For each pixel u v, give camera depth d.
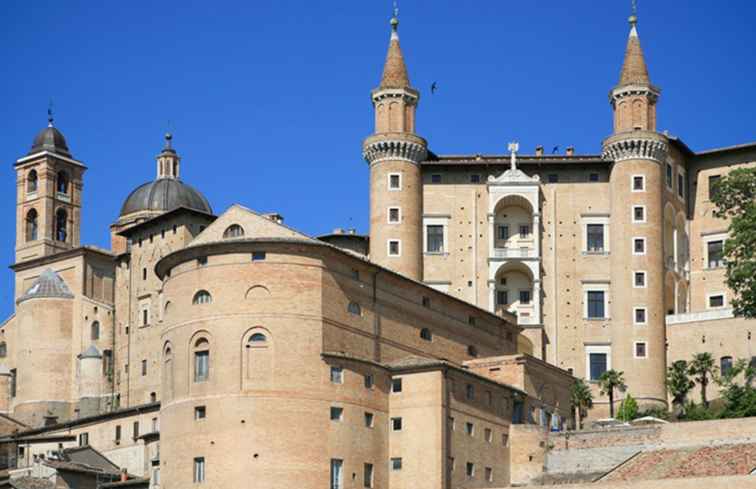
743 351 150.50
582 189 158.38
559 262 157.00
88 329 169.12
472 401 119.12
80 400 166.25
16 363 171.00
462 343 132.88
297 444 109.69
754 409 131.50
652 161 156.50
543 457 121.56
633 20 161.12
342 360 113.31
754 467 105.19
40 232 180.88
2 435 152.25
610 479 112.19
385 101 158.25
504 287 158.12
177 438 112.31
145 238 164.75
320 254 114.19
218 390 110.94
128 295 166.50
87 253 172.38
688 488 100.12
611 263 156.00
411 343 124.50
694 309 163.38
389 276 122.25
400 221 155.25
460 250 157.38
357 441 112.94
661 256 155.25
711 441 114.00
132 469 135.88
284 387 110.50
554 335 155.38
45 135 185.25
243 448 109.19
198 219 161.12
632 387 151.50
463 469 116.44
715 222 163.88
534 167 159.12
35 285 171.88
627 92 158.00
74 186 185.25
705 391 148.88
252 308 111.88
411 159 157.00
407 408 116.00
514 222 159.25
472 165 158.25
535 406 129.50
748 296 131.75
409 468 114.81
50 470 127.56
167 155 182.50
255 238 113.06
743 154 164.00
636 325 152.88
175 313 115.25
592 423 137.12
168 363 115.38
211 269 113.56
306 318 112.38
